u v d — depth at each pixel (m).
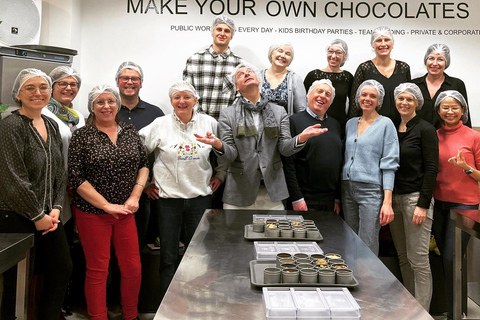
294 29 4.37
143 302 3.51
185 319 1.27
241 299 1.41
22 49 3.22
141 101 3.77
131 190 2.97
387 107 3.75
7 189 2.39
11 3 3.64
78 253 3.61
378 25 4.38
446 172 3.32
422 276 3.23
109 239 2.95
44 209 2.53
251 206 3.22
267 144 3.17
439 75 3.79
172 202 3.16
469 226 2.56
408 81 3.88
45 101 2.57
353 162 3.30
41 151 2.52
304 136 2.85
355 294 1.46
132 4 4.32
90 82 4.35
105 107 2.84
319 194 3.36
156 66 4.36
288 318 1.26
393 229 3.43
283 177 3.23
